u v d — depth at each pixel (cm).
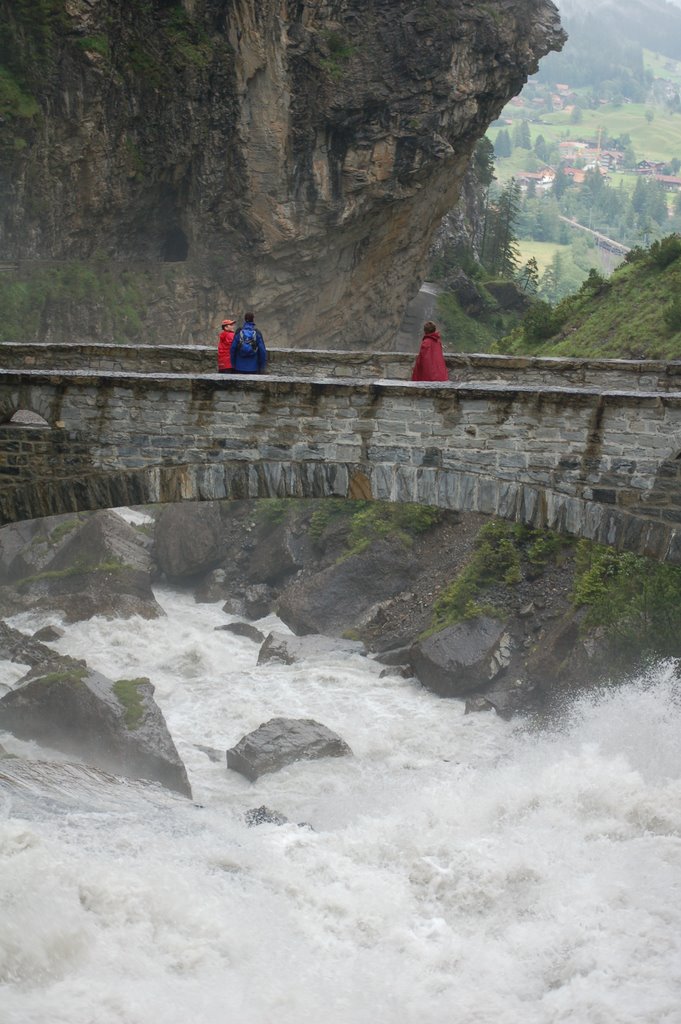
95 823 1975
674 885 1752
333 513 4522
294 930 1684
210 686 3503
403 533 4203
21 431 2120
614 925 1658
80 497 2120
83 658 3722
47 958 1460
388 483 2048
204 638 3991
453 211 14150
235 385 2062
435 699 3356
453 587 3747
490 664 3353
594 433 1970
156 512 5447
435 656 3406
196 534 4609
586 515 1984
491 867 1856
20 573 4512
